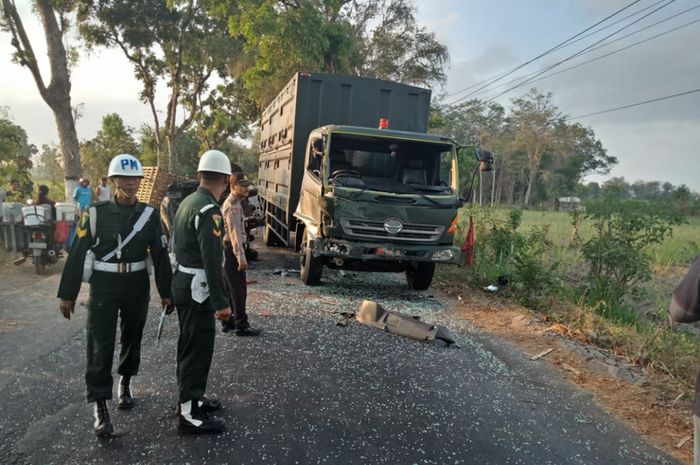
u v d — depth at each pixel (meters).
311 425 3.92
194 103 34.19
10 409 3.92
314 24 21.75
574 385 5.16
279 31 21.14
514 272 9.50
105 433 3.54
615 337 6.88
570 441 4.01
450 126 62.28
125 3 27.22
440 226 7.84
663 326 8.26
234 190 5.61
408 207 7.66
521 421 4.28
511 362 5.70
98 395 3.52
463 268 10.65
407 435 3.89
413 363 5.39
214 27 30.86
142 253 3.68
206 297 3.59
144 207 3.68
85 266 3.50
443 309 7.82
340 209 7.53
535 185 73.50
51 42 17.98
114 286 3.57
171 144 32.84
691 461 3.84
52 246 9.52
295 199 9.97
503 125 69.19
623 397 4.94
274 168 12.73
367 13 29.48
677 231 22.58
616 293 8.67
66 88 18.38
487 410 4.43
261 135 16.31
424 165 8.73
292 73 24.25
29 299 7.13
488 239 11.84
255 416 4.00
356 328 6.44
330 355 5.43
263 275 9.35
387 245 7.66
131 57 30.84
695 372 5.77
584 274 11.79
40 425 3.70
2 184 15.45
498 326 7.07
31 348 5.19
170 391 4.36
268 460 3.41
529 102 64.50
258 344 5.61
